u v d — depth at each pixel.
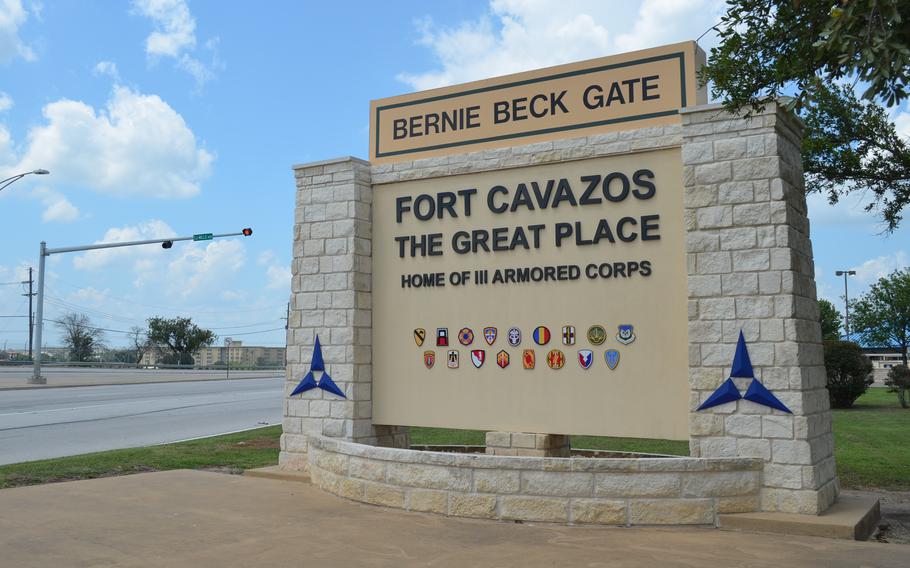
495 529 7.68
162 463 12.23
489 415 9.80
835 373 24.53
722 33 7.39
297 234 11.31
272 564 6.36
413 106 10.91
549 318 9.50
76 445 15.84
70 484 10.02
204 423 21.20
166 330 84.88
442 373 10.23
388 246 10.86
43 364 71.25
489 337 9.91
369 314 10.85
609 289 9.16
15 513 8.21
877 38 5.27
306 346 11.01
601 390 9.09
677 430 8.59
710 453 8.16
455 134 10.53
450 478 8.30
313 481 10.02
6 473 10.88
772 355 7.96
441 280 10.35
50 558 6.47
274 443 15.66
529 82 10.06
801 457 7.75
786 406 7.84
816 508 7.64
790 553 6.71
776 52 7.36
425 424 10.27
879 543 7.11
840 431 17.61
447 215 10.42
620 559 6.53
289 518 8.09
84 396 30.88
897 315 40.03
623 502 7.84
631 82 9.43
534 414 9.48
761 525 7.57
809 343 8.28
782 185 8.12
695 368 8.34
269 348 133.38
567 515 7.91
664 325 8.79
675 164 8.93
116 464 11.91
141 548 6.82
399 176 10.77
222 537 7.26
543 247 9.63
